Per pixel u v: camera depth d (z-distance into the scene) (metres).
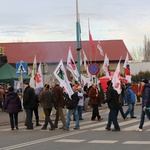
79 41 26.80
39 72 22.55
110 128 14.41
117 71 17.53
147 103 13.49
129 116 20.28
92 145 10.76
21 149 10.46
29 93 15.54
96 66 25.11
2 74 30.06
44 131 14.75
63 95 15.82
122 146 10.45
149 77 64.25
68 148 10.35
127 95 18.59
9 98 15.74
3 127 17.02
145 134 12.95
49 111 15.34
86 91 25.50
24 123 18.27
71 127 15.83
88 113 23.91
